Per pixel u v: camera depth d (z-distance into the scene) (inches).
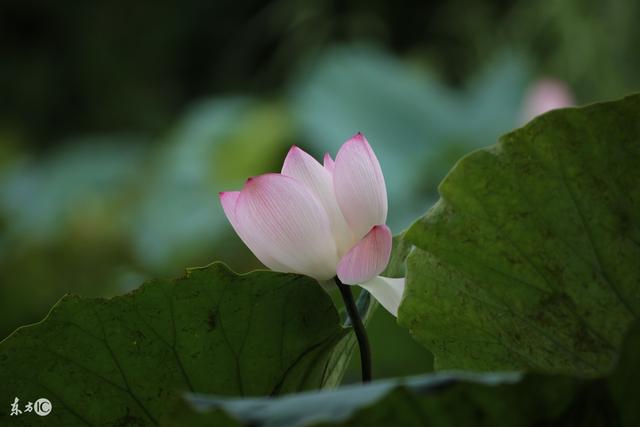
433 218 79.8
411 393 70.4
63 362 79.2
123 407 79.9
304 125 270.8
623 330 78.7
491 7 347.9
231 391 80.1
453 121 271.9
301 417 70.5
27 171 335.6
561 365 79.3
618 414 71.1
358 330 79.7
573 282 78.9
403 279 81.7
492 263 79.4
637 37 264.7
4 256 215.2
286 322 79.4
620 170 78.4
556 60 281.6
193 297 78.9
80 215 226.7
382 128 270.5
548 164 78.8
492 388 70.4
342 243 80.4
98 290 213.8
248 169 276.1
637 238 78.4
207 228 247.3
